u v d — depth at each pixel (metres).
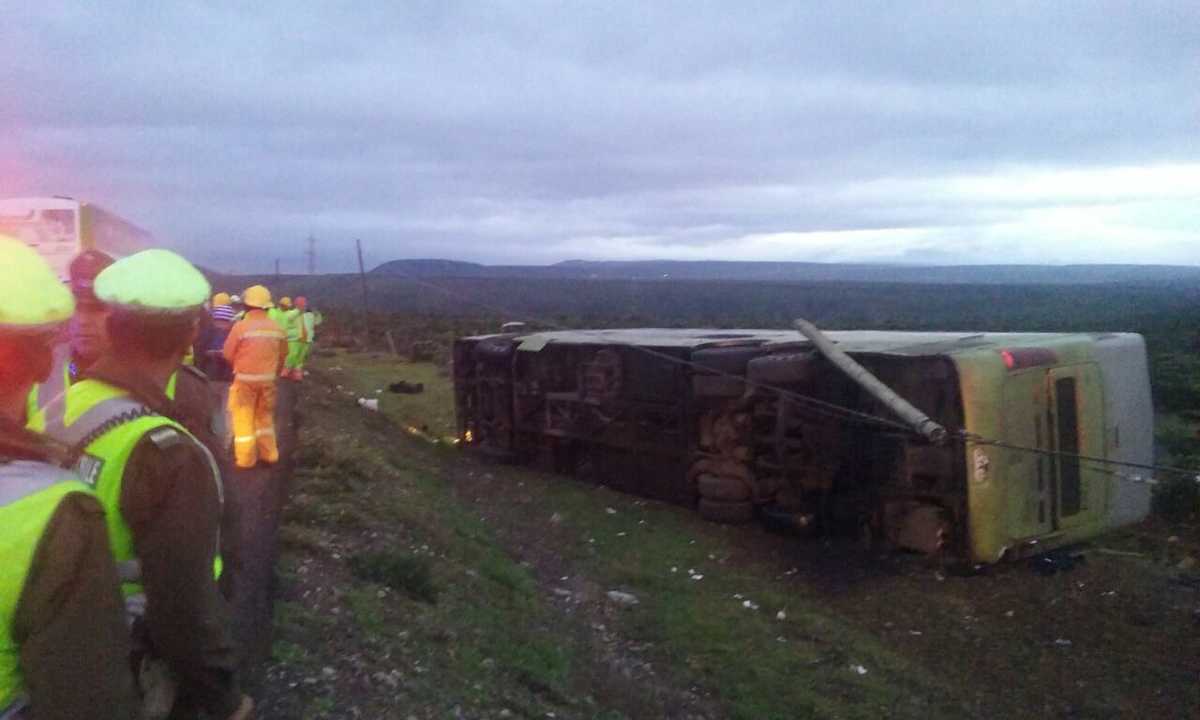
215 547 2.93
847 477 12.27
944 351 11.35
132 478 2.74
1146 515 13.26
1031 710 8.55
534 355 17.42
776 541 12.78
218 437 3.48
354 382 29.03
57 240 17.44
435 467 17.08
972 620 10.35
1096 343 12.47
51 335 2.54
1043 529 11.43
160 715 2.79
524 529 13.23
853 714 8.07
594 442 16.06
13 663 2.29
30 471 2.36
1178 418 23.91
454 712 6.13
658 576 11.46
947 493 11.10
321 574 7.89
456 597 8.78
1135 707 8.59
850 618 10.50
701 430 14.09
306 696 5.61
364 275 45.78
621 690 7.87
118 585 2.45
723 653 9.18
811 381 12.28
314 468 12.09
